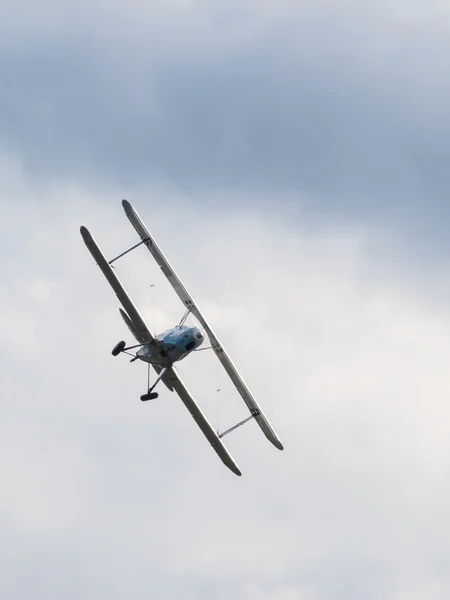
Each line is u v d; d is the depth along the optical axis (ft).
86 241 510.58
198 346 536.01
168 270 545.44
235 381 578.25
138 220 537.24
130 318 524.93
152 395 535.19
